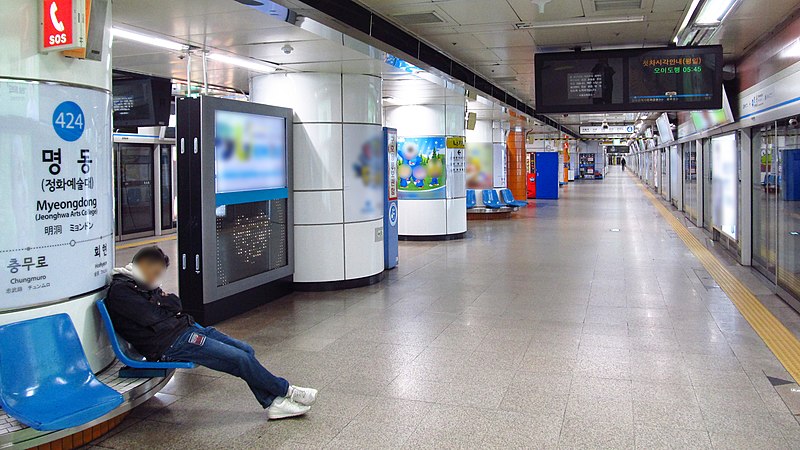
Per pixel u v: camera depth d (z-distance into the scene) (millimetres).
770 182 8820
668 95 8773
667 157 25281
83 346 3938
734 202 10938
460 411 4246
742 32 8406
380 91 9016
